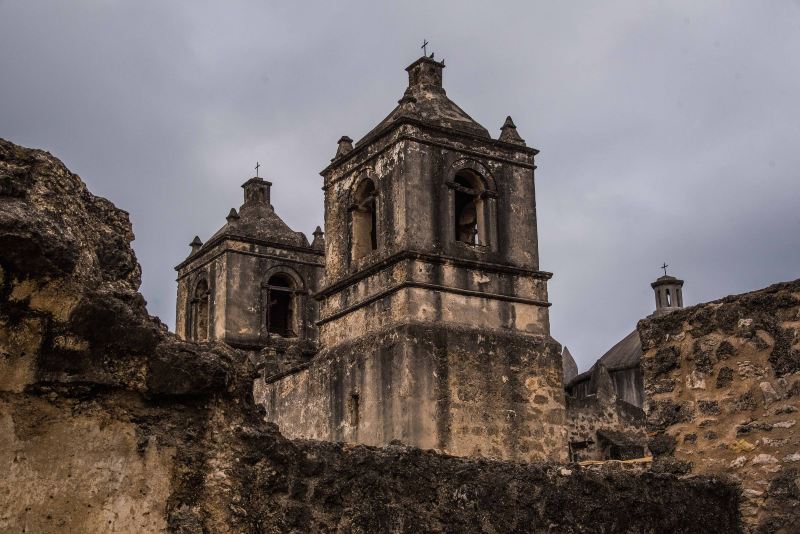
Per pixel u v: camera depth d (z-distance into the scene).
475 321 27.09
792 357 11.27
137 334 7.63
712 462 11.61
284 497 8.09
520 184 29.59
